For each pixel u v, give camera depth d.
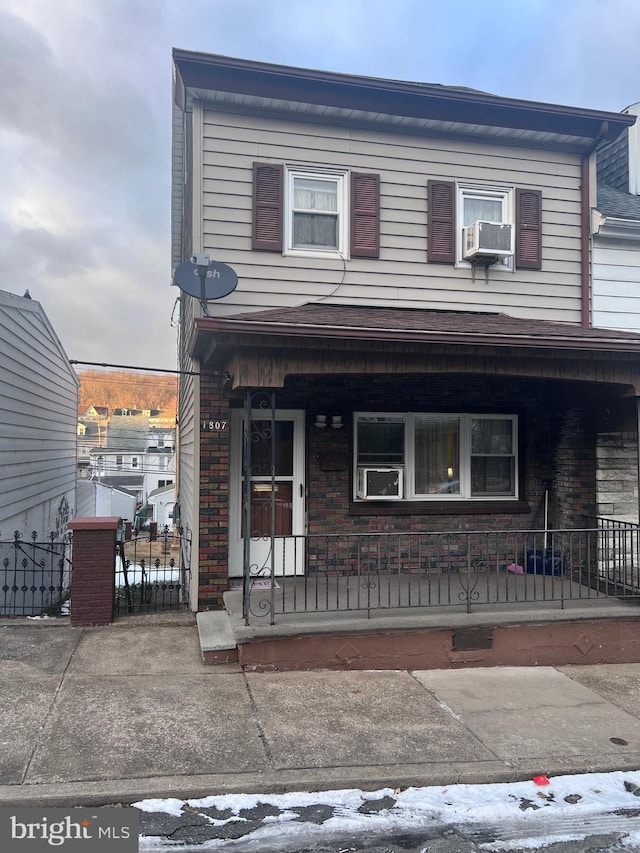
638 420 6.44
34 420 10.50
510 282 7.72
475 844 3.24
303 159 7.16
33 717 4.32
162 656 5.59
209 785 3.58
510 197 7.79
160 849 3.11
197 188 6.85
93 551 6.34
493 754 4.07
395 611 5.86
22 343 9.52
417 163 7.52
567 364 6.16
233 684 5.09
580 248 7.97
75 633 6.11
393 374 5.87
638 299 8.13
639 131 9.76
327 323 5.59
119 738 4.09
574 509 7.39
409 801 3.60
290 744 4.11
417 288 7.46
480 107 7.42
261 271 6.99
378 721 4.52
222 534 6.65
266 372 5.55
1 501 8.42
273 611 5.50
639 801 3.67
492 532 6.04
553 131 7.74
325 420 7.24
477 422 7.84
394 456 7.55
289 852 3.13
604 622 6.04
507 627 5.87
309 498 7.20
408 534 5.85
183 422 11.09
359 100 7.16
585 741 4.31
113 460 53.69
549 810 3.55
